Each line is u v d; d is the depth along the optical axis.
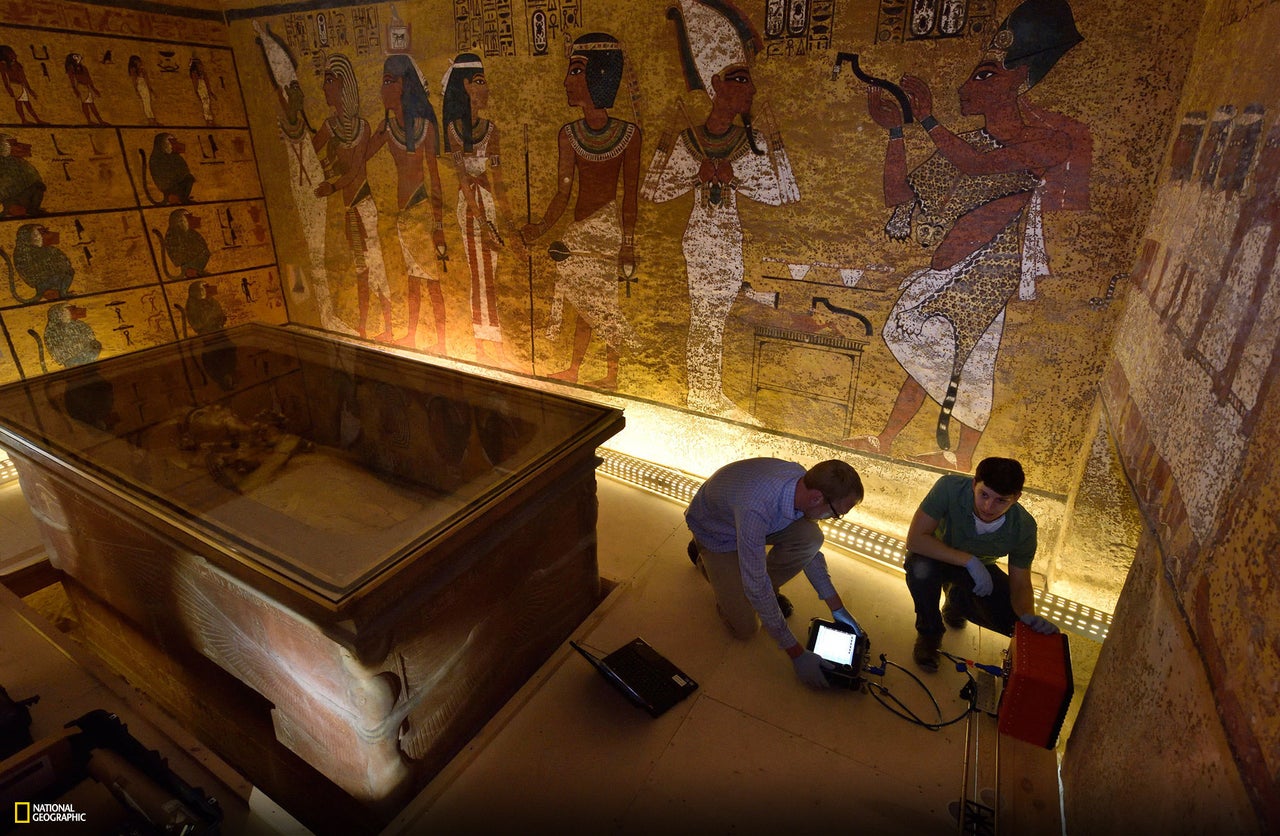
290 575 1.82
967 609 2.62
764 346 3.54
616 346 4.04
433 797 2.10
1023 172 2.68
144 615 2.78
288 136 4.76
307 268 5.16
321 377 3.34
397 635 1.97
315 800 2.54
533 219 4.00
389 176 4.43
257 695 2.51
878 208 3.01
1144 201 2.49
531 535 2.47
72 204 4.20
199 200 4.77
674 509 3.80
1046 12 2.47
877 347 3.23
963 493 2.48
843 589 3.08
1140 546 1.90
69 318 4.32
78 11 4.01
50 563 3.38
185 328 4.89
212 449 2.64
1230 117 1.79
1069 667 2.10
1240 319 1.46
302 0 4.25
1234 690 1.13
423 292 4.66
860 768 2.19
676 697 2.42
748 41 3.05
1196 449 1.57
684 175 3.44
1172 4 2.27
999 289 2.87
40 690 2.56
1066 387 2.87
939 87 2.73
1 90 3.82
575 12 3.42
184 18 4.45
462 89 3.93
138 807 1.88
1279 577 1.05
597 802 2.09
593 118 3.58
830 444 3.55
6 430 2.71
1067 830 1.94
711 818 2.03
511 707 2.43
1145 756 1.50
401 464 2.49
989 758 2.22
